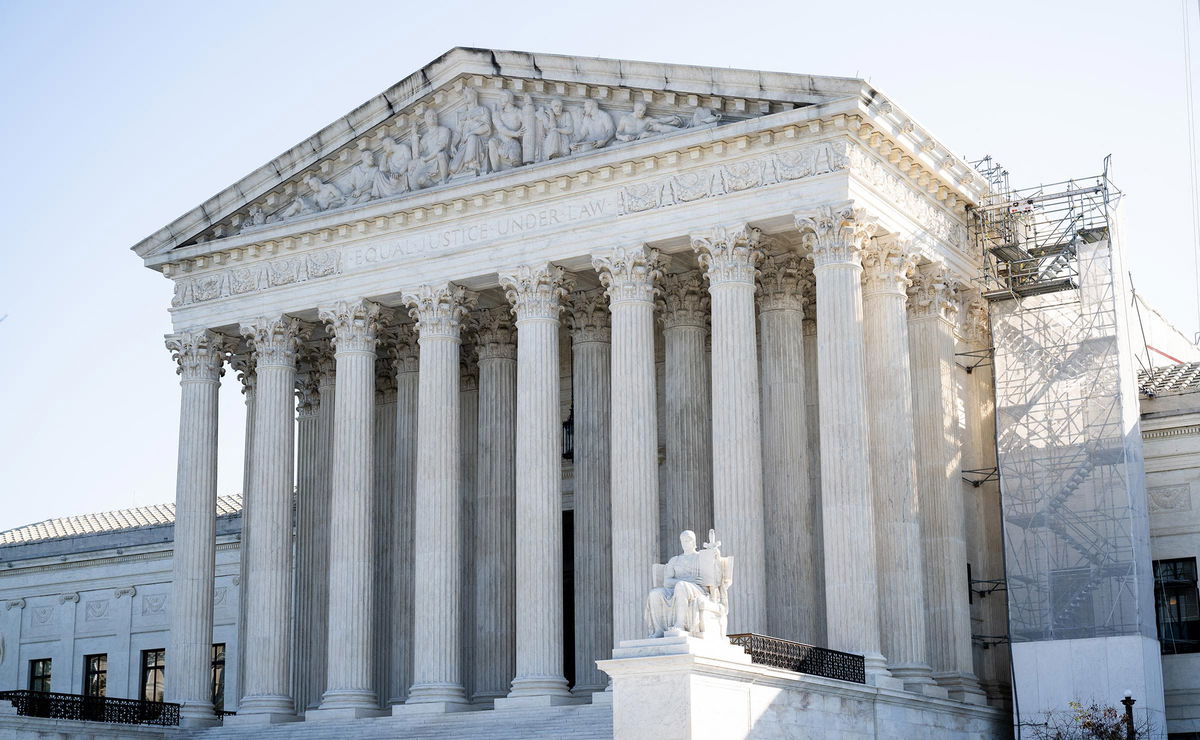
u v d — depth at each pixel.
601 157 63.94
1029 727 63.38
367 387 69.81
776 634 63.72
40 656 102.25
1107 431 64.75
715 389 60.59
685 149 62.31
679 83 63.16
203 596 72.31
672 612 47.75
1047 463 65.50
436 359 67.75
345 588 67.81
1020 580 65.00
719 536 59.41
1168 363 87.44
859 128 59.91
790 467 65.00
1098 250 66.62
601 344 71.19
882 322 61.91
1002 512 65.88
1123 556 63.41
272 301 72.38
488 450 72.81
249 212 74.12
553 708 60.22
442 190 67.75
